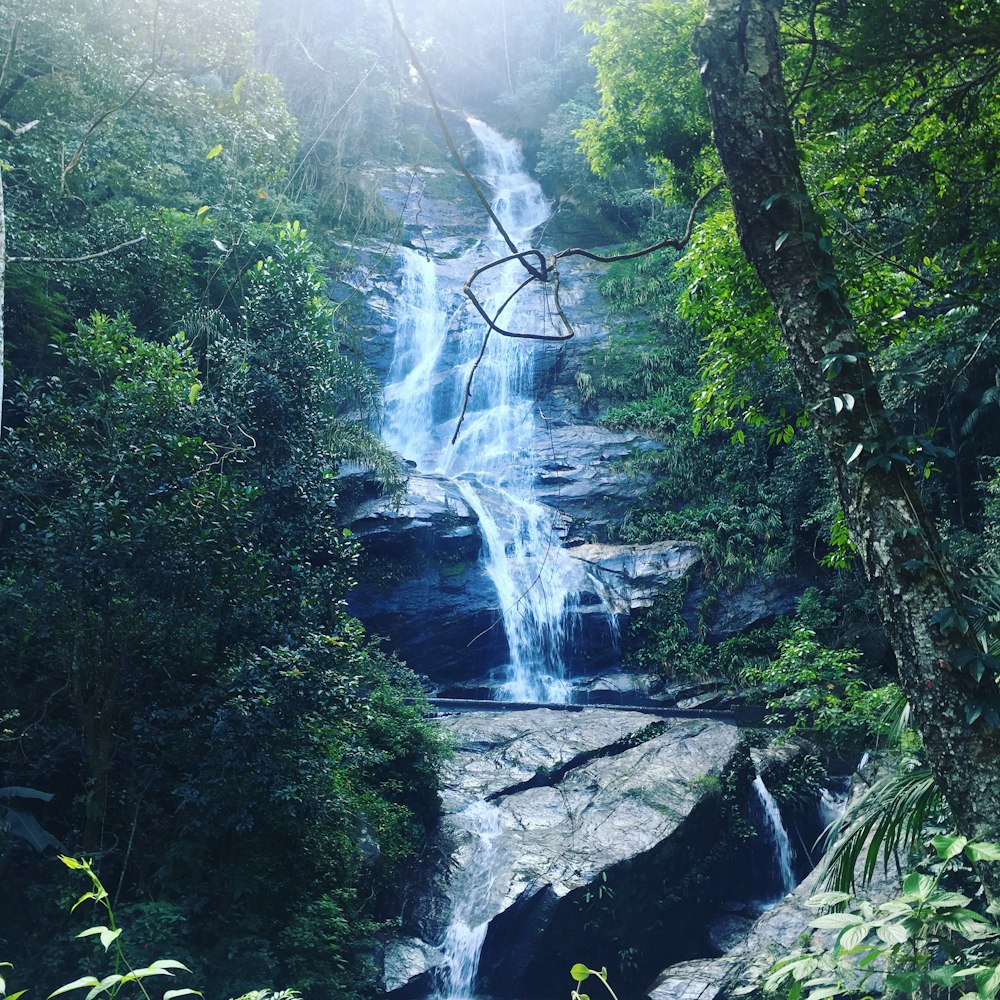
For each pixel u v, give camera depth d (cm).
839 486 363
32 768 870
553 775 1453
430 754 1309
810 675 1483
